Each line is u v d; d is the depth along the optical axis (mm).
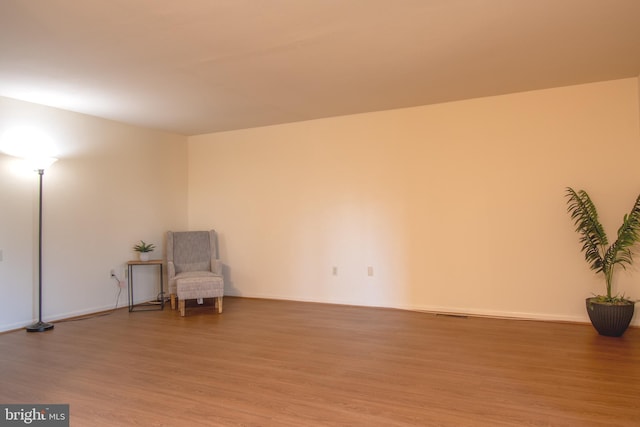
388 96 4352
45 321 4449
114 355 3369
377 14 2549
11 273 4180
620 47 3131
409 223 4852
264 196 5715
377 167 5016
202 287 4836
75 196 4766
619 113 3957
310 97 4332
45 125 4477
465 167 4570
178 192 6105
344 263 5211
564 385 2654
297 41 2924
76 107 4578
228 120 5305
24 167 4301
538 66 3525
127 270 5332
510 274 4391
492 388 2631
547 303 4250
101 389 2695
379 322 4320
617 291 3977
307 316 4641
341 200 5219
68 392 2654
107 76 3580
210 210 6105
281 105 4633
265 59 3250
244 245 5859
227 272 5973
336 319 4480
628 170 3941
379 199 5008
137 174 5500
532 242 4297
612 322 3609
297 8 2451
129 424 2238
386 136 4961
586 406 2365
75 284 4750
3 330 4098
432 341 3631
